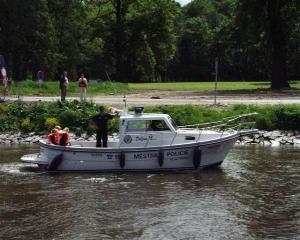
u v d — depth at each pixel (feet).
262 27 196.95
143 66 308.19
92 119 73.10
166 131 71.26
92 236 43.50
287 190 58.23
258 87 211.00
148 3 296.71
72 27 290.15
